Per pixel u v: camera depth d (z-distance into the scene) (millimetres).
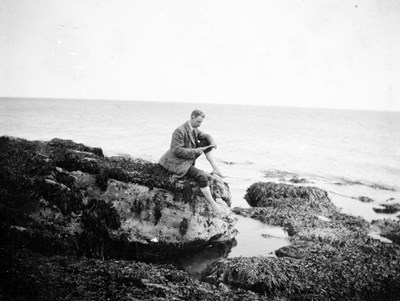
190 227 4973
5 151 5312
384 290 4102
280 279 4074
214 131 24734
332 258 4734
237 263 4336
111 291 3521
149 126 23984
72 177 4805
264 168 12117
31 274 3756
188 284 3875
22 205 4676
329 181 10516
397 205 7812
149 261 4738
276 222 6289
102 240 4633
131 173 5039
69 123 24359
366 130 29188
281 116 50812
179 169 5109
